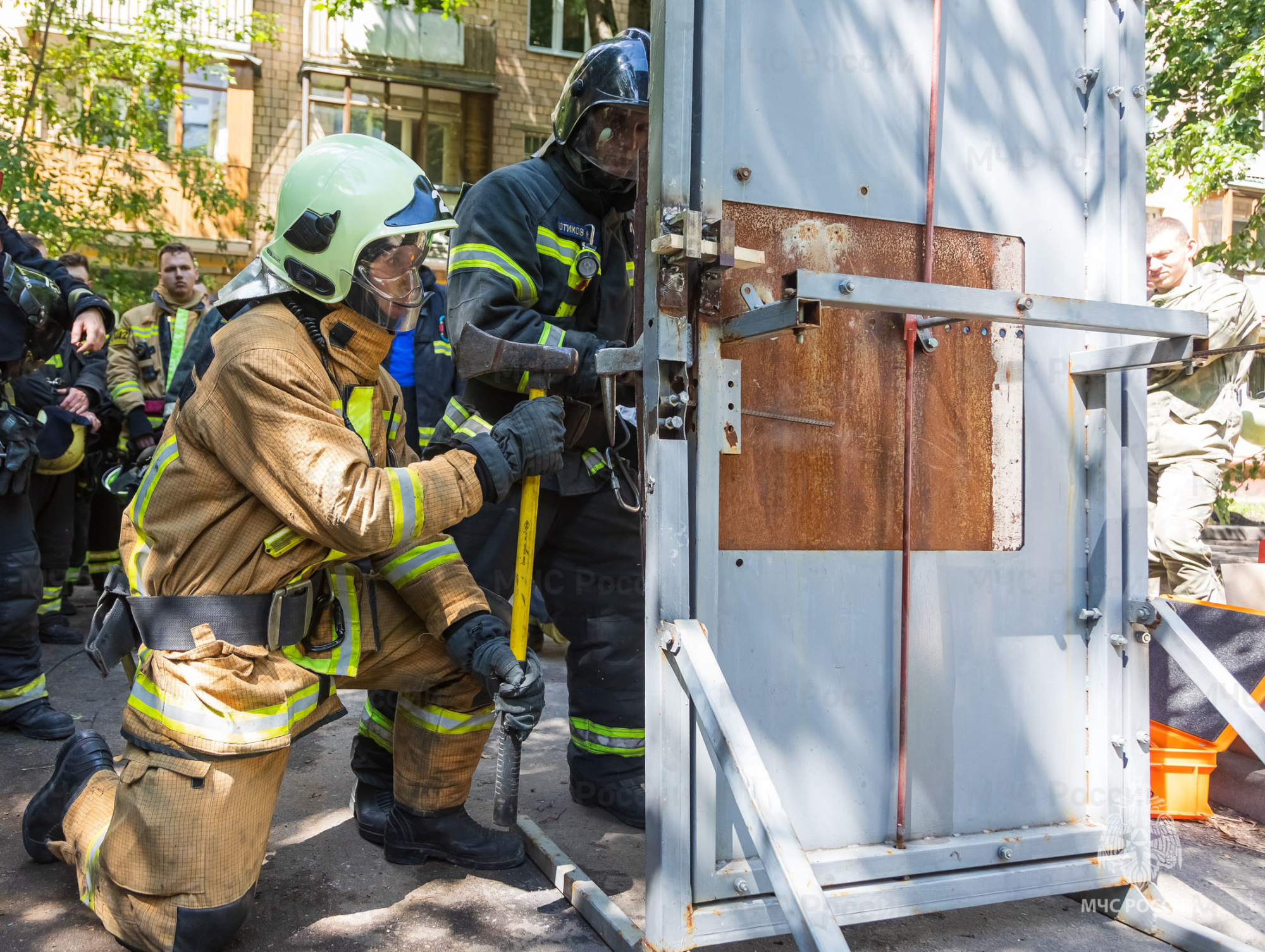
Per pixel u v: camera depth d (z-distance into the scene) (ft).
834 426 6.03
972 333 6.42
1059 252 6.68
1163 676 9.17
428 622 6.61
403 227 6.01
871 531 6.13
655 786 5.53
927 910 5.99
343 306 6.17
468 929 6.33
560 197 8.15
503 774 6.35
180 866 5.65
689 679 5.23
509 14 56.44
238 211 50.80
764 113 5.80
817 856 5.88
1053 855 6.44
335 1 43.04
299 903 6.64
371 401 6.57
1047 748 6.63
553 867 7.05
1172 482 14.05
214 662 5.74
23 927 6.28
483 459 6.26
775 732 5.85
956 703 6.35
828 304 5.08
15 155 32.48
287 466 5.60
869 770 6.10
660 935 5.45
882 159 6.14
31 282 9.96
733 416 5.64
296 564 6.03
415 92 55.52
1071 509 6.73
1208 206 50.70
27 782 8.86
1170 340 6.03
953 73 6.32
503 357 6.68
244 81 51.70
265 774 5.96
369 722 7.82
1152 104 31.07
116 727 10.61
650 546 5.53
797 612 5.91
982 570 6.44
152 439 16.33
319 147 6.24
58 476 14.48
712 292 5.55
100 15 42.78
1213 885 7.09
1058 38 6.66
